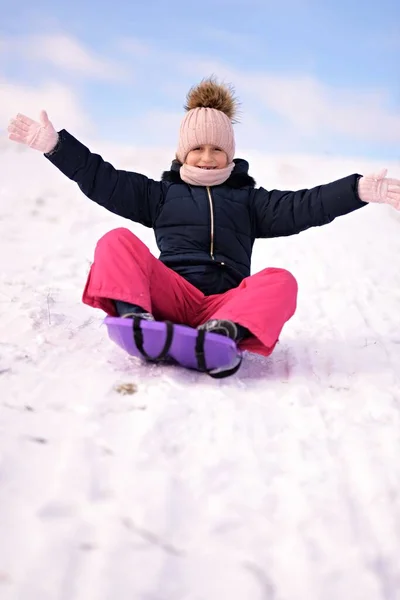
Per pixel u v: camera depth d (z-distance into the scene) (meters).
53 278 4.39
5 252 5.07
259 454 2.00
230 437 2.07
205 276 2.92
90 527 1.55
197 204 3.06
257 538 1.59
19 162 8.59
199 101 3.38
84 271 4.67
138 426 2.07
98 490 1.70
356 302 4.32
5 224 6.04
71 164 2.91
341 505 1.76
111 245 2.62
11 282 4.09
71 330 3.08
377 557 1.57
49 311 3.40
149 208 3.10
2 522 1.54
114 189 3.00
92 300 2.65
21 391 2.30
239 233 3.05
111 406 2.21
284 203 3.05
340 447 2.12
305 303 4.20
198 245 2.99
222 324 2.48
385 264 5.55
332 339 3.41
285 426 2.22
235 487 1.80
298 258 5.61
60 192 7.24
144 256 2.66
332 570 1.50
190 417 2.18
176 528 1.59
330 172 9.27
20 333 2.97
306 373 2.79
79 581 1.38
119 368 2.61
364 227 6.98
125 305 2.59
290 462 1.98
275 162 9.48
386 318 3.98
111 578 1.39
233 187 3.19
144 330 2.46
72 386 2.37
